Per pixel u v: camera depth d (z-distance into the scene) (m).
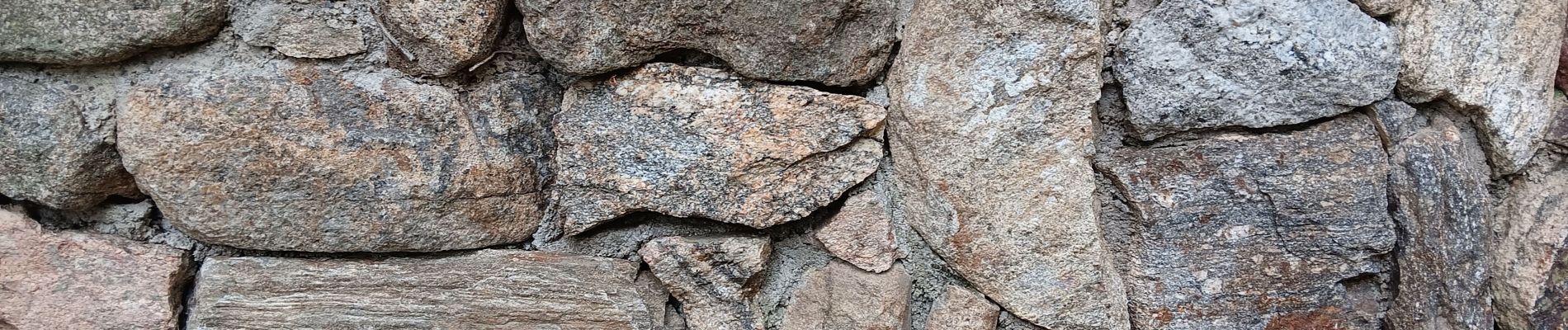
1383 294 1.04
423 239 0.99
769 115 0.95
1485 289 1.02
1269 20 0.94
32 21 0.88
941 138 0.97
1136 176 0.99
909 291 1.05
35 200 0.94
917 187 1.00
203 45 0.93
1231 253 1.00
